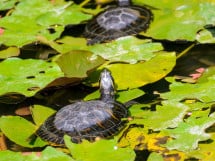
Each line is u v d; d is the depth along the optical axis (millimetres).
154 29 9664
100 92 7863
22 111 7898
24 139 7078
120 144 6805
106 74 7852
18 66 8453
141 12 10148
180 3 10422
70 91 8258
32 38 9711
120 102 7629
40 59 9242
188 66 8617
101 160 6188
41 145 6945
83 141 6543
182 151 6430
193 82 8070
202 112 7133
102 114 7156
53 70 8266
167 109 7246
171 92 7629
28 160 6215
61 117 7223
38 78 8094
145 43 9133
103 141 6516
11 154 6352
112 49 9078
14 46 9602
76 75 8117
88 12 10797
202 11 9859
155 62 8547
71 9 11023
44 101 8102
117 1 10984
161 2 10641
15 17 10430
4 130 7242
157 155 6258
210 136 6574
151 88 8070
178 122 6941
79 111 7195
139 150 6660
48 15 10367
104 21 9938
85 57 8508
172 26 9625
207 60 8734
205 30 9383
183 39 9219
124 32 9656
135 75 8258
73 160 6148
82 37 9852
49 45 9484
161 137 6801
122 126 7113
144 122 7121
